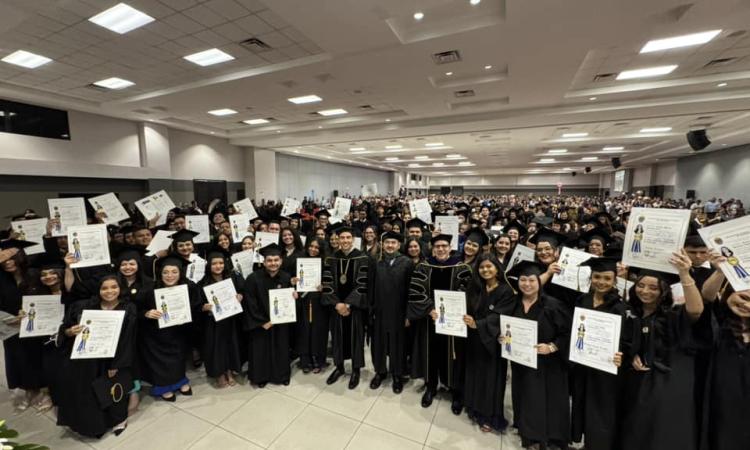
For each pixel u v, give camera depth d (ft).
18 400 9.45
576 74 21.20
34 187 28.43
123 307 8.19
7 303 8.87
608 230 16.78
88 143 31.71
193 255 11.82
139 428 8.30
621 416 6.40
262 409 9.05
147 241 12.88
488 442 7.76
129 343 8.10
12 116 26.86
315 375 10.90
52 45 17.72
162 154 37.04
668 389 5.74
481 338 7.59
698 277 7.00
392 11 13.39
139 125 35.60
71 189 30.78
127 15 14.84
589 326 6.25
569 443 7.66
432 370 9.22
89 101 28.76
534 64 18.67
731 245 5.17
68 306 8.50
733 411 5.32
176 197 41.11
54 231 12.67
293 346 11.64
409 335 10.01
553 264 8.52
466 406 8.45
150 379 9.33
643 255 5.98
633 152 57.41
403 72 20.43
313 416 8.73
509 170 106.01
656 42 16.80
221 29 16.06
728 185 48.39
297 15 13.74
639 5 12.76
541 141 45.42
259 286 10.05
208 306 9.46
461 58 18.17
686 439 5.62
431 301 8.97
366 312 10.50
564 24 14.24
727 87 22.65
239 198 49.67
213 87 23.61
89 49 18.25
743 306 5.14
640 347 5.98
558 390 7.11
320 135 39.99
